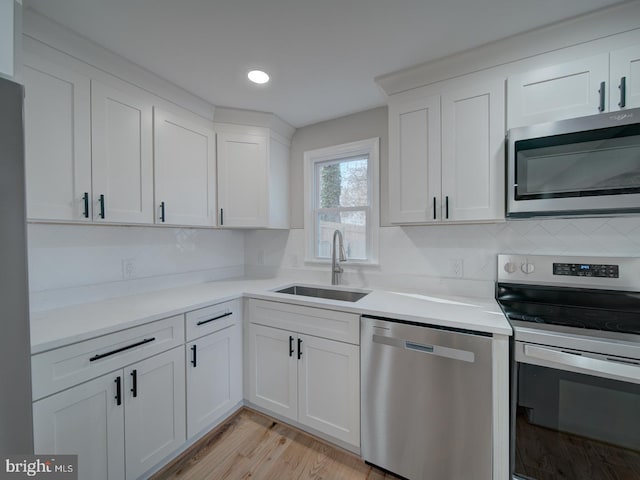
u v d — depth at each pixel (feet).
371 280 7.07
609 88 4.08
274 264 8.66
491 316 4.36
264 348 6.09
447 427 4.22
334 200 7.97
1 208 2.47
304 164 8.13
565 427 3.60
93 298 5.53
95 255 5.61
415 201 5.48
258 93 6.31
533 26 4.31
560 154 4.16
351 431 5.03
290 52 4.92
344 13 4.05
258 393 6.19
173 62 5.17
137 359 4.39
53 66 4.26
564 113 4.32
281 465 4.96
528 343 3.72
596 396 3.45
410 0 3.82
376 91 6.25
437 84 5.26
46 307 4.90
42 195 4.16
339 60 5.15
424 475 4.41
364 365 4.86
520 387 3.80
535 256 5.25
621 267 4.66
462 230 6.05
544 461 3.70
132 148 5.32
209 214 6.87
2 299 2.49
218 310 5.81
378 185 7.01
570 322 4.07
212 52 4.90
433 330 4.28
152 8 3.89
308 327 5.48
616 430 3.36
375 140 7.04
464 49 4.83
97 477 3.91
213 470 4.84
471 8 3.97
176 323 4.98
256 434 5.70
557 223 5.24
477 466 4.04
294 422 5.85
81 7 3.85
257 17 4.10
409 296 5.85
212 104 6.77
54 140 4.28
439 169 5.24
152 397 4.60
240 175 7.25
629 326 3.91
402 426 4.56
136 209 5.39
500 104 4.77
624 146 3.83
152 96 5.67
